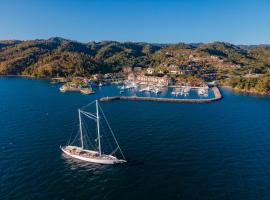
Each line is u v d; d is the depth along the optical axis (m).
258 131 150.88
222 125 162.75
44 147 123.44
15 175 97.19
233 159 111.81
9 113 190.38
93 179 94.62
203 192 87.06
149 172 99.56
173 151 119.50
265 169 102.94
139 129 152.12
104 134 143.00
